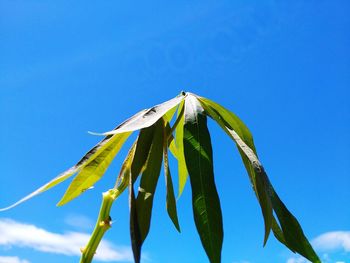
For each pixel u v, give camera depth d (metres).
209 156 0.28
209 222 0.26
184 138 0.29
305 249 0.30
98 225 0.27
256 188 0.32
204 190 0.27
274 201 0.30
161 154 0.30
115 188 0.29
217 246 0.26
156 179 0.29
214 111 0.33
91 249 0.27
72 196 0.32
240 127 0.35
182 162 0.38
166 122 0.32
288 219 0.30
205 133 0.29
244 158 0.33
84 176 0.32
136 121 0.27
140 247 0.24
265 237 0.30
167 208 0.32
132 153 0.30
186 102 0.30
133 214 0.25
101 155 0.32
